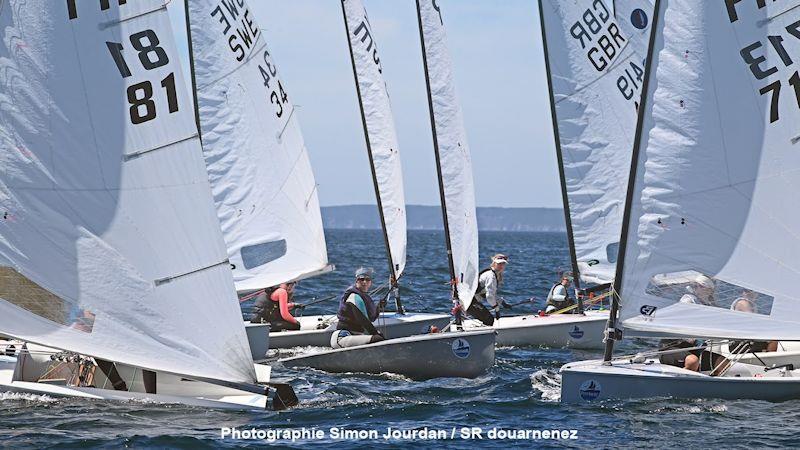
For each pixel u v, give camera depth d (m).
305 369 59.72
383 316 72.44
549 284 135.62
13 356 49.16
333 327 70.19
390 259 74.88
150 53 46.72
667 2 48.75
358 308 59.34
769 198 48.66
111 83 46.66
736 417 45.56
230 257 79.12
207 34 78.62
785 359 52.88
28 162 46.44
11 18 46.38
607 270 78.69
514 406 48.88
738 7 48.72
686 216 48.78
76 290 46.38
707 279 48.94
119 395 46.78
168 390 49.91
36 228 46.47
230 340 46.59
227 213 79.19
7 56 46.38
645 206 48.91
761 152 48.75
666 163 48.78
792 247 48.56
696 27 48.62
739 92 48.72
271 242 80.31
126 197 46.53
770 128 48.66
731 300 48.88
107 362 48.78
